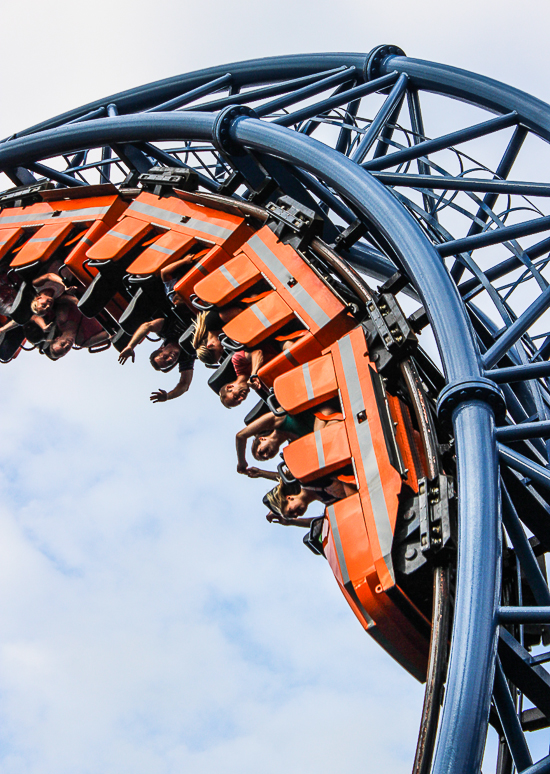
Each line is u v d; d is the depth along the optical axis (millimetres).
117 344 20625
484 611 10016
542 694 11469
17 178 23750
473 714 9375
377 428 13672
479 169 17938
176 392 19906
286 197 17281
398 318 14281
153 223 19344
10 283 23047
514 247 15734
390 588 12289
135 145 21359
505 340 13031
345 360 14789
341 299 15328
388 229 14656
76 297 21641
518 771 10719
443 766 9141
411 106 19797
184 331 19062
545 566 14312
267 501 16031
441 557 12031
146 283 18625
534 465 11438
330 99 19125
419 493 12586
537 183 15688
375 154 19766
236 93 23281
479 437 11531
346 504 13398
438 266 13688
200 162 22578
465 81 18578
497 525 10742
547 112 17000
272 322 15953
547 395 16750
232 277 17000
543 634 13641
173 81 23781
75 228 21453
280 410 15305
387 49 20750
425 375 14789
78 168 23516
